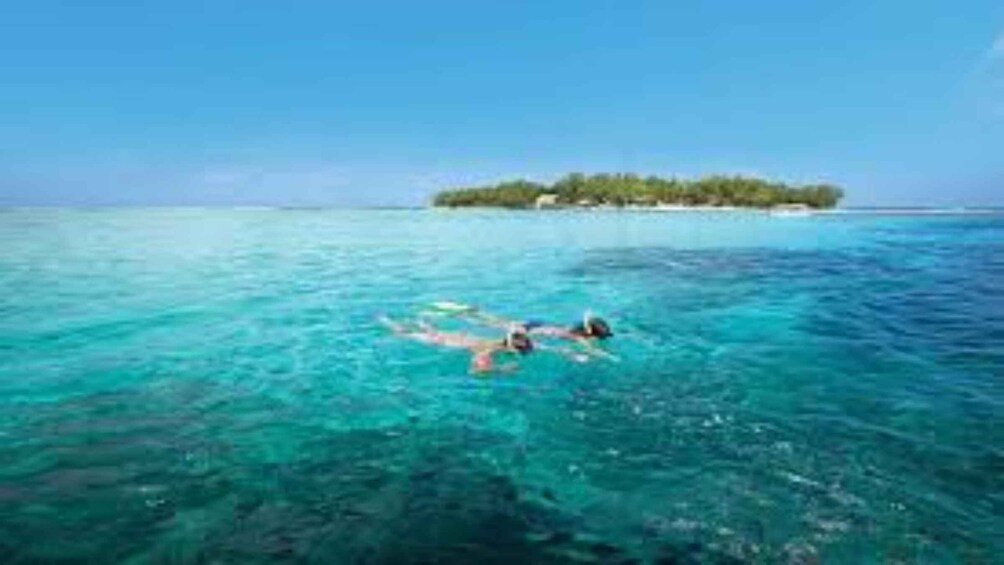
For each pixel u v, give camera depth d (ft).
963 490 18.86
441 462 20.88
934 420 23.88
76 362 31.76
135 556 15.72
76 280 57.21
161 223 156.46
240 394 27.32
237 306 46.83
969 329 38.93
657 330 39.22
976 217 203.21
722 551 16.16
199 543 16.26
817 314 44.04
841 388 27.61
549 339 36.17
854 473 19.92
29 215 194.70
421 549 16.12
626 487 19.21
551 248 93.97
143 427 23.54
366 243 102.32
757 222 168.45
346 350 34.58
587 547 16.29
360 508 17.98
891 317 42.78
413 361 32.45
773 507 18.07
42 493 18.61
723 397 26.68
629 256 82.53
